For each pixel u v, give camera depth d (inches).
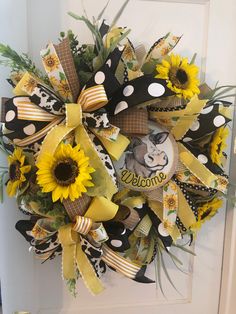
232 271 32.2
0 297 30.4
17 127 23.0
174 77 24.5
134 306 32.8
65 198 21.8
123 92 23.4
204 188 26.6
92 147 22.7
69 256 24.3
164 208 26.0
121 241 24.7
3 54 23.3
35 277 30.4
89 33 27.8
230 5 29.1
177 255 32.5
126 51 24.9
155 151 26.2
